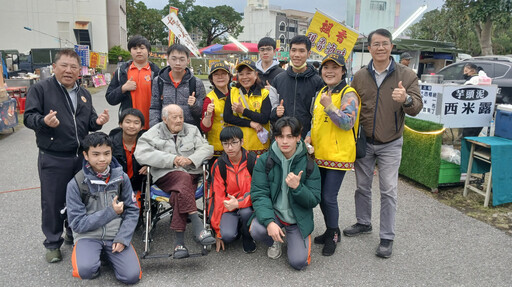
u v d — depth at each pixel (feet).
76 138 10.11
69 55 9.70
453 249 11.00
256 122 11.44
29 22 92.38
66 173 10.05
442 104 15.38
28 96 9.70
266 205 9.87
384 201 10.66
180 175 10.43
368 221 12.02
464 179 15.90
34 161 20.31
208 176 12.28
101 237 9.31
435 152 15.20
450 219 13.08
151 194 10.71
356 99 10.08
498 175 13.64
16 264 10.02
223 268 10.02
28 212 13.46
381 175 10.80
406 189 16.19
